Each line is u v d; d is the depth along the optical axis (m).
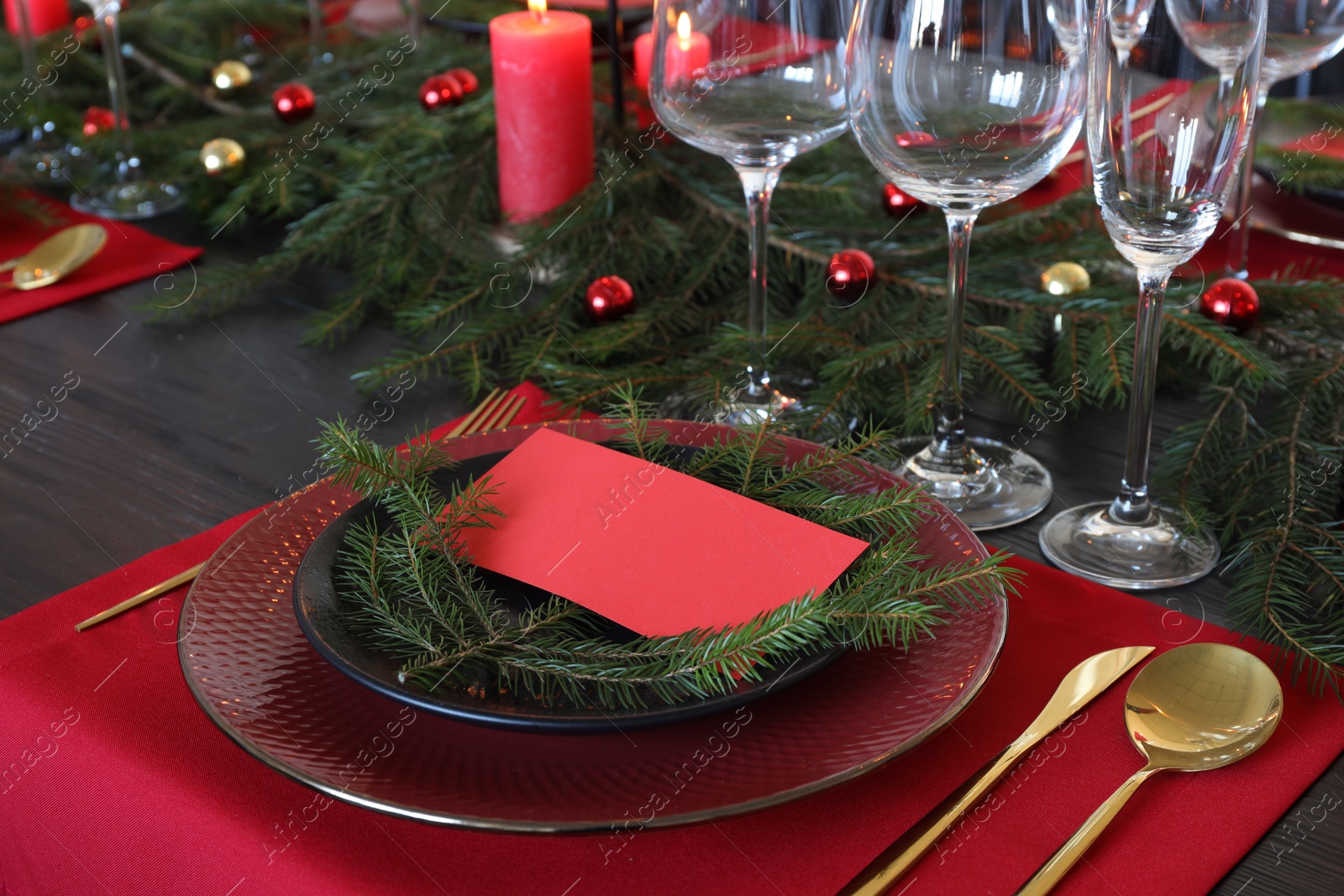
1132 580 0.98
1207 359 1.20
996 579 0.90
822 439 1.11
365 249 1.36
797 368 1.23
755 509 0.92
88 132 1.63
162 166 1.58
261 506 1.07
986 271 1.28
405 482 0.94
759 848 0.84
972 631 0.89
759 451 0.99
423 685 0.85
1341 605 0.96
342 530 0.93
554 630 0.89
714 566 0.90
